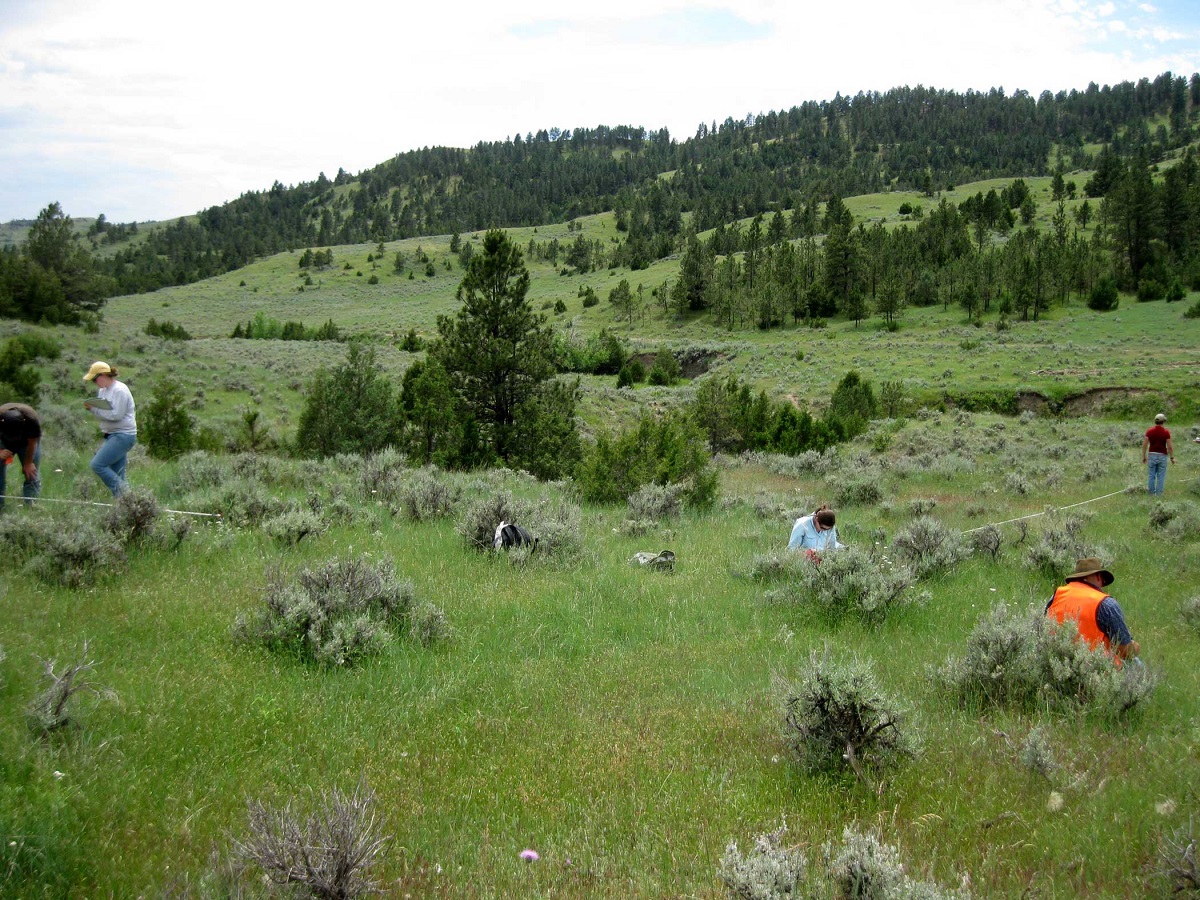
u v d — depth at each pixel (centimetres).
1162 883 341
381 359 5631
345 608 632
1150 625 800
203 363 4250
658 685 589
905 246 10512
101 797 377
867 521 1520
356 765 440
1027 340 7069
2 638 534
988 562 1062
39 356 3347
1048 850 371
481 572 866
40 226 5266
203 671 528
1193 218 9856
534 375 2420
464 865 356
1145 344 6325
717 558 1059
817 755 457
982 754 473
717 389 3788
